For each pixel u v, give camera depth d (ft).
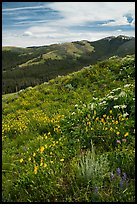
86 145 23.56
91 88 54.08
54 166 19.65
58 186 17.34
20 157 24.52
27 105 54.13
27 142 30.04
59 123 33.55
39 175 18.60
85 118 30.35
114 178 17.02
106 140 22.94
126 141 22.15
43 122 36.81
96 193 15.80
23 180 18.66
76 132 26.50
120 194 15.79
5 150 27.96
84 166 17.80
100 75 58.65
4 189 18.48
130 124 24.27
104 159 19.21
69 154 22.16
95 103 32.63
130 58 60.29
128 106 28.27
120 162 18.75
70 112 39.99
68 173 18.75
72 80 60.34
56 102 51.16
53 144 24.91
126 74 54.44
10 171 20.74
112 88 50.65
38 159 22.07
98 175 17.19
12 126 38.09
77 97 51.47
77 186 16.85
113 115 27.94
